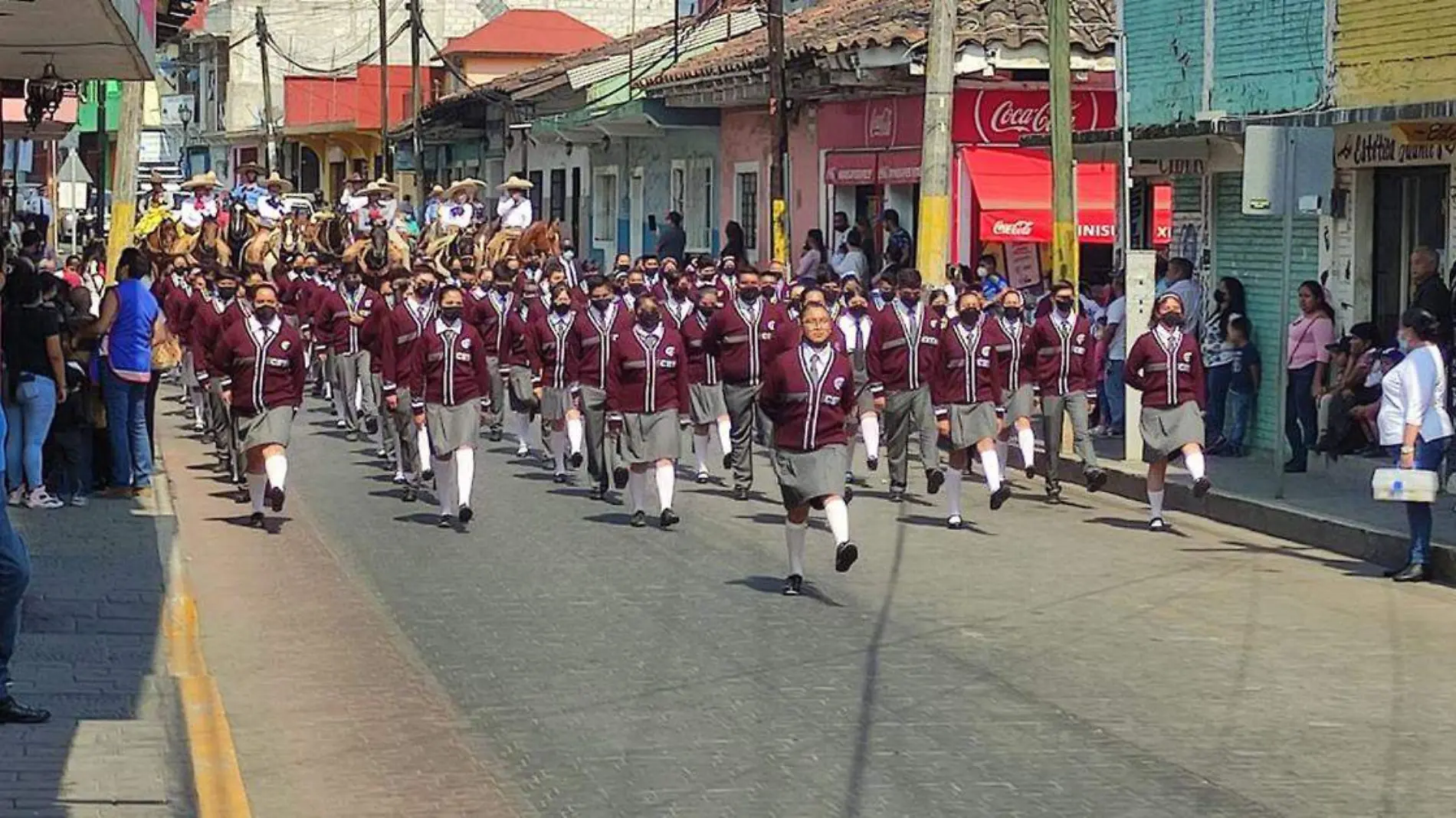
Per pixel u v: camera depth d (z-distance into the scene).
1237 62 23.39
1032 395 19.84
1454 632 13.14
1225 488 19.30
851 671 11.72
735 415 19.58
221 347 17.47
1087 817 8.71
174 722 10.05
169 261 31.98
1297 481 19.88
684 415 18.08
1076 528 18.03
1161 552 16.59
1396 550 16.12
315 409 29.66
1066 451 22.53
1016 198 29.39
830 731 10.28
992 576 15.18
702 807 8.89
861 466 22.45
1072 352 19.62
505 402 25.84
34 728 9.80
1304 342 20.56
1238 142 22.44
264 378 17.47
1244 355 22.23
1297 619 13.52
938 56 24.14
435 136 59.00
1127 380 17.98
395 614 13.60
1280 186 18.33
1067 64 21.80
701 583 14.79
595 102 43.69
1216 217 23.72
